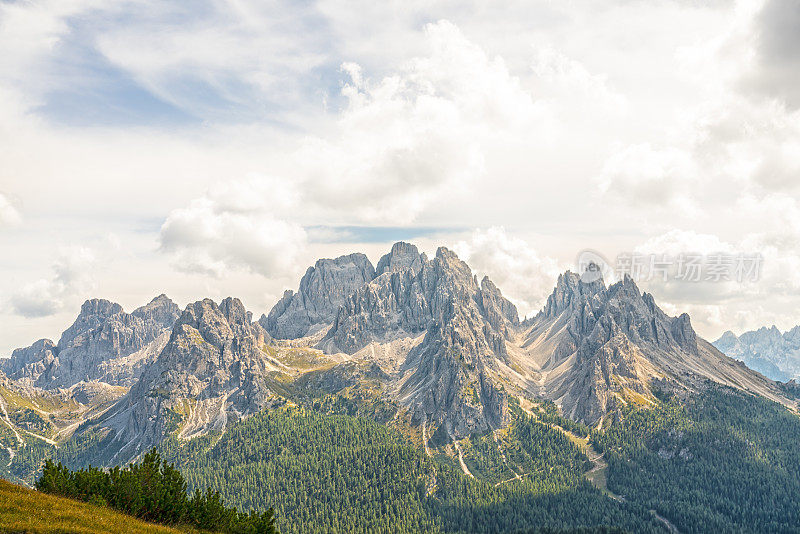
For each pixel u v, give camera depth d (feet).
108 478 388.78
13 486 331.98
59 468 386.73
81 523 297.12
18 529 267.80
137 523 330.54
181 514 391.24
